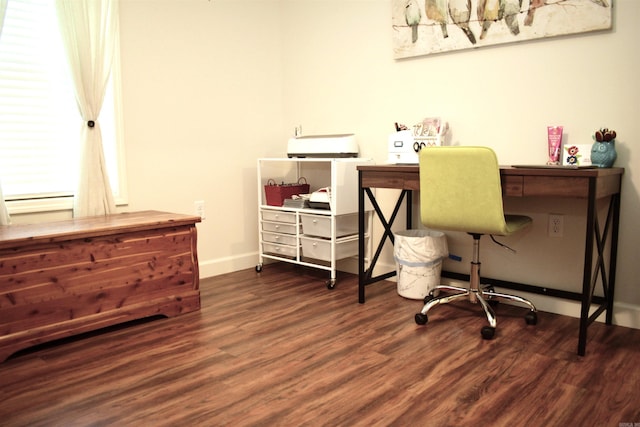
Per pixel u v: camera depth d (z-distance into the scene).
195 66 3.24
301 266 3.69
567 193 2.01
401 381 1.81
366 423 1.53
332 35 3.39
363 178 2.69
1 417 1.58
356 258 3.42
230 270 3.51
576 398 1.67
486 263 2.80
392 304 2.73
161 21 3.05
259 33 3.60
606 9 2.24
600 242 2.20
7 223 2.40
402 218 3.15
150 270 2.47
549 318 2.48
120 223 2.39
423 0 2.84
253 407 1.63
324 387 1.77
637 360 1.97
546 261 2.58
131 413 1.60
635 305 2.33
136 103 2.97
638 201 2.27
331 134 3.42
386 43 3.10
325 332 2.31
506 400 1.66
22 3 2.54
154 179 3.09
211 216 3.40
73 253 2.20
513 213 2.66
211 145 3.37
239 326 2.41
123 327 2.40
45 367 1.96
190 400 1.69
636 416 1.56
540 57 2.48
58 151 2.71
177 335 2.29
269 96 3.70
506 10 2.54
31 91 2.60
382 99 3.16
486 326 2.29
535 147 2.54
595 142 2.27
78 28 2.57
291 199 3.30
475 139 2.75
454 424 1.52
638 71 2.21
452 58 2.80
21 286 2.06
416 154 2.76
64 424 1.54
